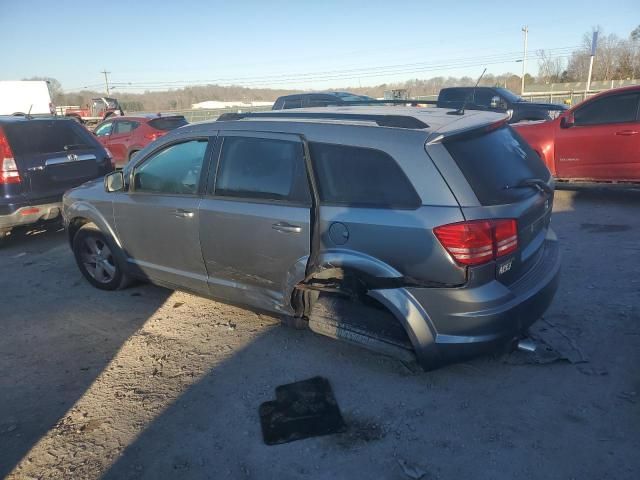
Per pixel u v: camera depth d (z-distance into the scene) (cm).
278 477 261
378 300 316
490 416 297
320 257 330
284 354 375
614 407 297
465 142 310
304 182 340
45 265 613
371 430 291
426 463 265
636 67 5712
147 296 498
